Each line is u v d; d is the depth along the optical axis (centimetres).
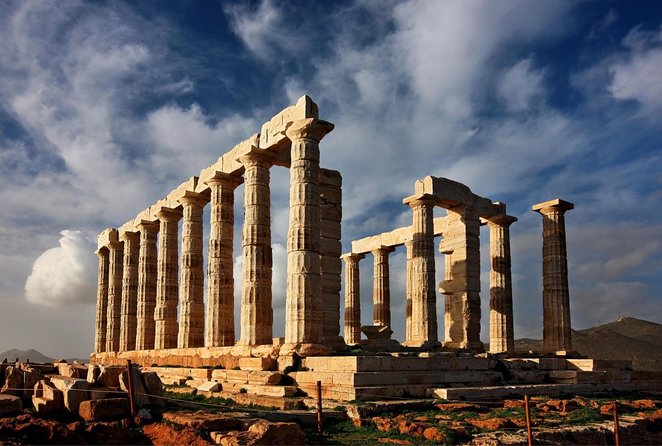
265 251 2848
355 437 1501
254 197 2864
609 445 1639
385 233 4438
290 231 2522
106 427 1385
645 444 1728
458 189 3409
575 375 2694
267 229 2884
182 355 3200
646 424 1850
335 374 2025
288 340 2423
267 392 2127
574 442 1576
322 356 2250
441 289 3538
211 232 3175
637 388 2898
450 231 3500
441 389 2067
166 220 3872
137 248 4459
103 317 4812
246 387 2245
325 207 3127
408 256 4162
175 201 3772
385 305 4453
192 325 3391
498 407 1972
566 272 3553
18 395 1678
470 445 1447
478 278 3397
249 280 2786
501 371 2603
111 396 1562
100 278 4888
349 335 4619
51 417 1487
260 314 2766
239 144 3134
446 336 3891
